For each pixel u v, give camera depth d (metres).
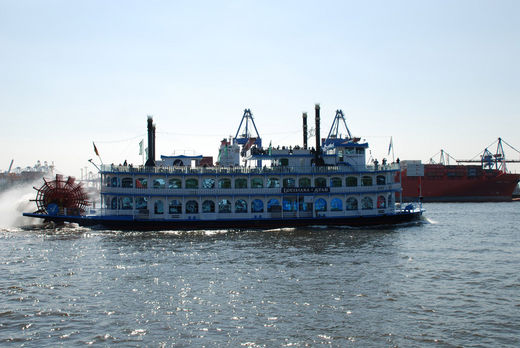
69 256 54.62
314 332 30.89
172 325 32.19
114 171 78.56
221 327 31.80
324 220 81.31
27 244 63.12
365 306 35.78
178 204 80.25
